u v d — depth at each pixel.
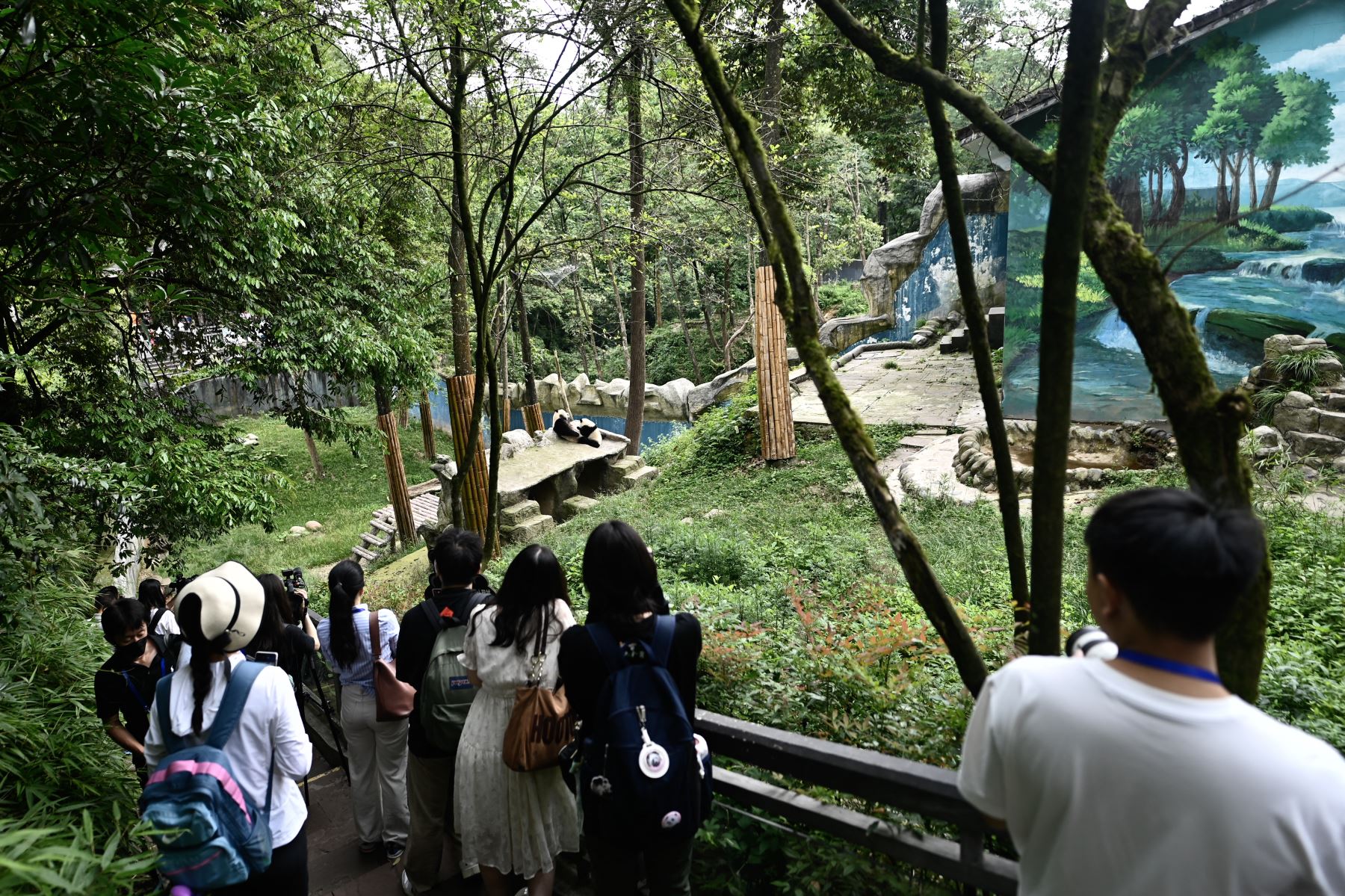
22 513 3.95
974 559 7.55
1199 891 1.15
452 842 3.76
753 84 12.24
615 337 35.34
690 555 7.76
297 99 8.57
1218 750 1.16
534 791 2.79
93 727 4.05
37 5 3.71
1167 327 1.67
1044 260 1.73
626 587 2.31
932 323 22.94
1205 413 1.61
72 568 6.66
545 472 14.09
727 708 3.28
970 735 1.45
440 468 13.90
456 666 3.10
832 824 2.41
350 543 18.66
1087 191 1.65
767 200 2.30
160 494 7.14
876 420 14.43
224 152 5.85
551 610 2.74
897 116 14.09
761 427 13.28
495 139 7.33
